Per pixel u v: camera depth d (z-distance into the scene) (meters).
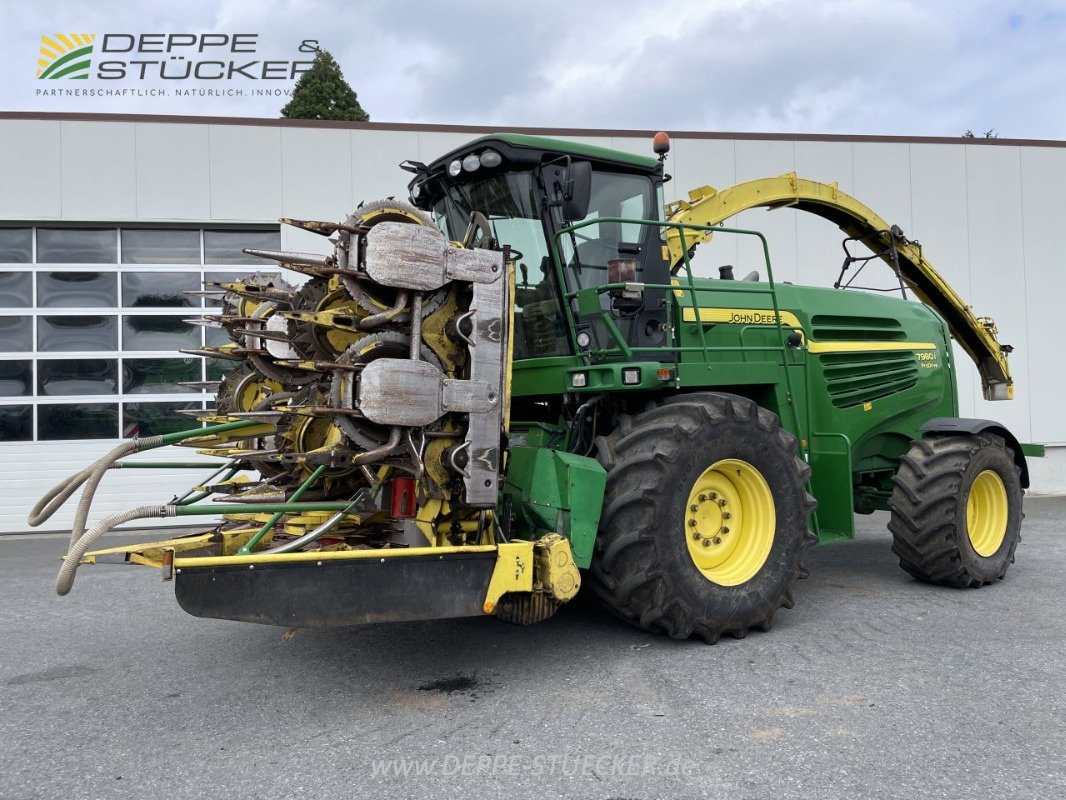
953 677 3.68
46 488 9.57
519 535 4.23
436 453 3.65
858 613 4.89
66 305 9.72
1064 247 11.60
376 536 4.02
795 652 4.08
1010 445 6.08
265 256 4.20
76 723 3.34
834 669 3.81
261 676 3.89
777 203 6.55
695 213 5.86
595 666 3.90
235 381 5.04
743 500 4.46
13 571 6.95
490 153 4.36
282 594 3.14
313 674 3.89
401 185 9.99
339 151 9.85
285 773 2.82
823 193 6.62
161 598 5.75
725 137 10.62
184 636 4.67
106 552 3.50
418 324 3.53
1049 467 11.66
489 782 2.72
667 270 4.86
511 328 3.85
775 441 4.43
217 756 2.98
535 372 4.66
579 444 4.43
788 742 2.99
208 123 9.61
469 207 4.81
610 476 4.05
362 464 3.54
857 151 10.97
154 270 9.84
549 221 4.42
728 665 3.88
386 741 3.08
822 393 5.57
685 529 4.07
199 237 9.91
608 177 4.72
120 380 9.77
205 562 3.01
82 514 3.42
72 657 4.30
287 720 3.32
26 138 9.36
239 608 3.06
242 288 4.82
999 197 11.39
